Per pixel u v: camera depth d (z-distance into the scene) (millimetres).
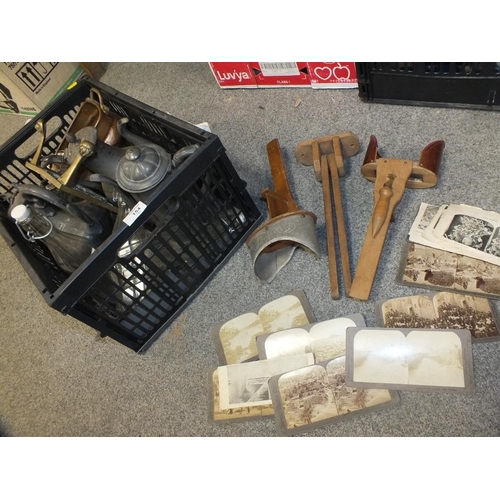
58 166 1021
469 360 847
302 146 1084
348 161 1119
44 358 1106
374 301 949
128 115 1066
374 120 1157
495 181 994
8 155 1051
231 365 957
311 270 1015
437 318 895
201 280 1051
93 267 788
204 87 1389
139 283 980
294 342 943
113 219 999
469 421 817
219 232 1005
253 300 1022
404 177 976
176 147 1040
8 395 1087
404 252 974
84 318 856
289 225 915
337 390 885
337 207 1023
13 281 1234
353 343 901
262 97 1305
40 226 880
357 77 1127
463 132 1068
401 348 879
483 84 1020
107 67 1569
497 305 881
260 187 1158
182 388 982
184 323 1041
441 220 979
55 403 1048
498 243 923
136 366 1031
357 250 1013
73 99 1080
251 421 915
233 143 1248
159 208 843
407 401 853
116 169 887
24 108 1535
